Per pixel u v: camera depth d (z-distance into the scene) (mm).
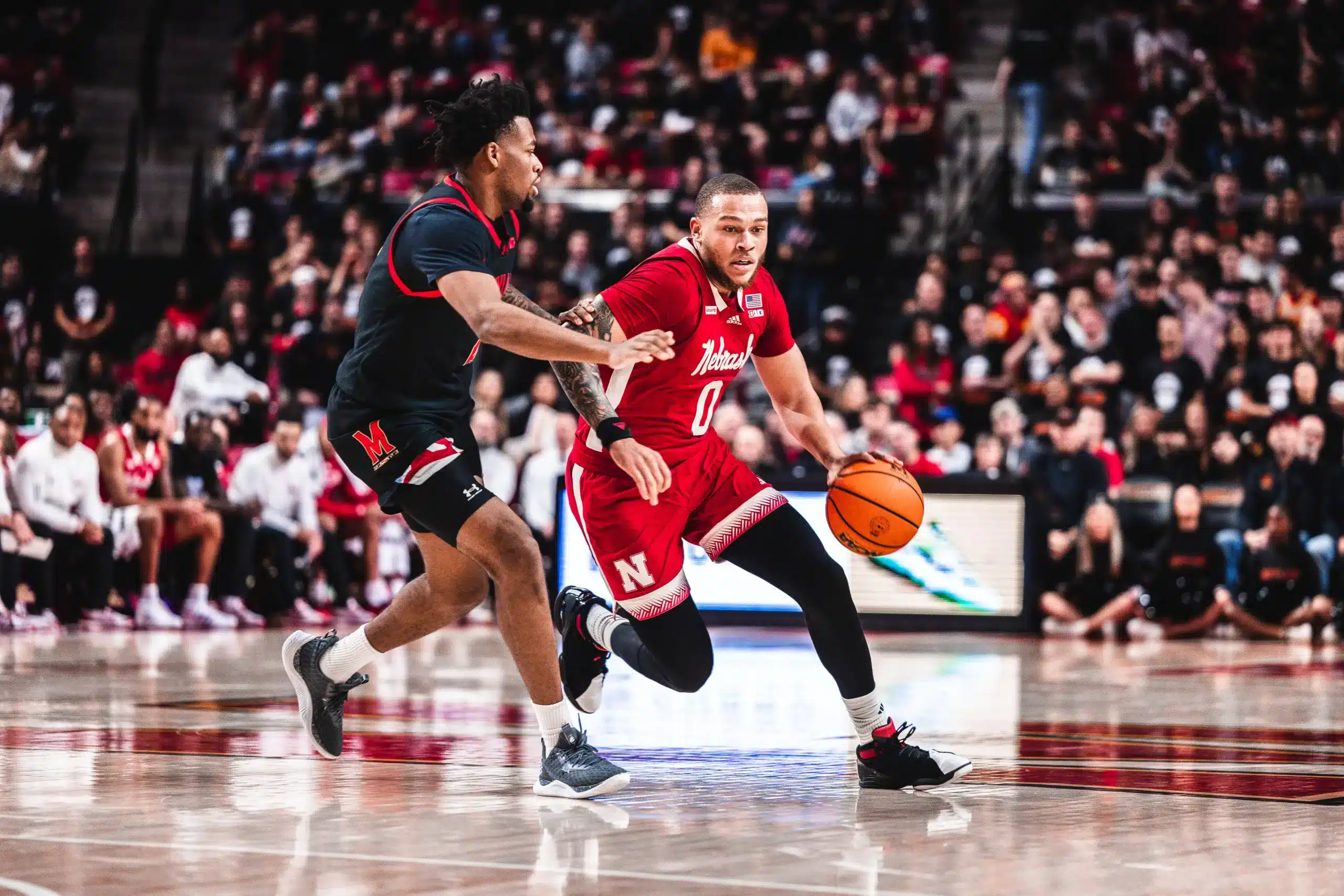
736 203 9102
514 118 8797
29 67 45094
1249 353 29375
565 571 23672
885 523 9242
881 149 38219
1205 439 26703
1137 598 25281
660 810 8102
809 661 18969
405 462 8703
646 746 10836
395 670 17250
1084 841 7223
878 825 7680
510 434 31438
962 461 27609
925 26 43594
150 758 9891
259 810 7953
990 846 7090
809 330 34969
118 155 44812
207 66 46812
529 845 7055
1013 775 9508
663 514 9273
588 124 41750
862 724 9008
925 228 38250
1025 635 24688
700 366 9250
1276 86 40031
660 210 37406
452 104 8781
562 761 8555
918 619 24156
